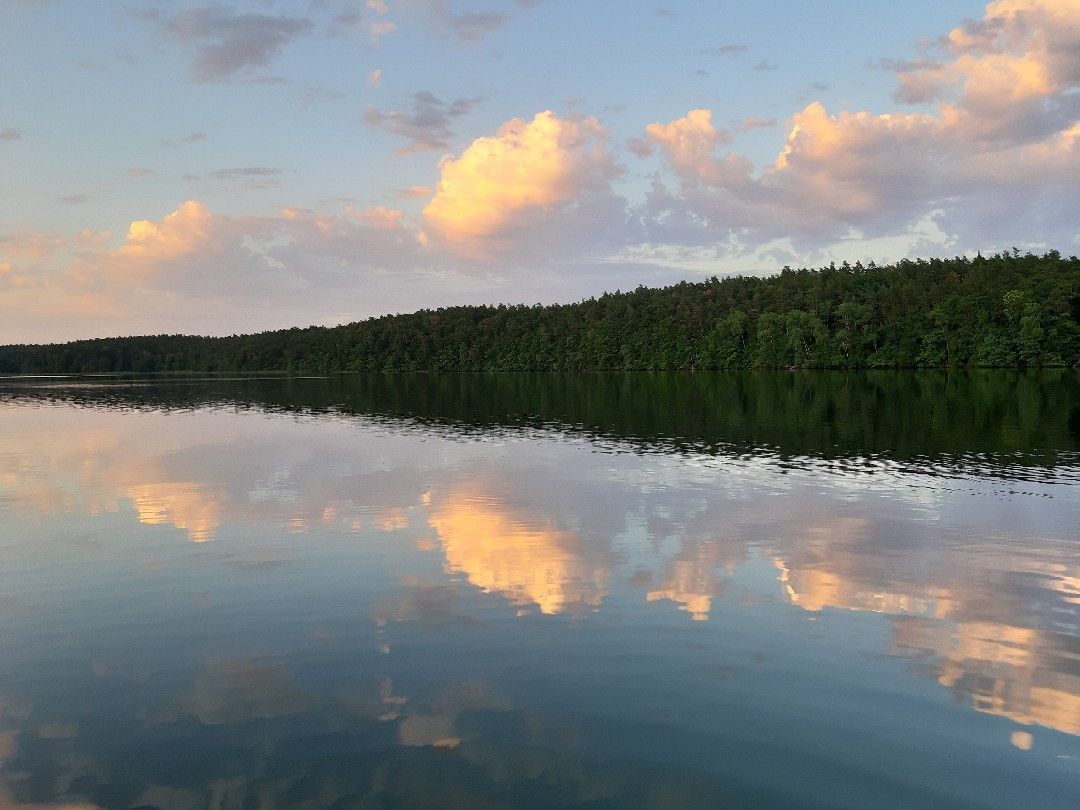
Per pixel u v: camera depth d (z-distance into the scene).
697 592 15.53
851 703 10.58
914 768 8.96
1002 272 139.25
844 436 43.94
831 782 8.67
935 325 135.50
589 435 47.41
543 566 17.56
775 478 29.98
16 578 17.14
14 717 10.45
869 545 19.39
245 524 22.62
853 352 144.88
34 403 89.38
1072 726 9.95
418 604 14.91
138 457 39.19
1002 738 9.63
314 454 39.75
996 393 74.12
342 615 14.32
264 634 13.40
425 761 9.13
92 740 9.79
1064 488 27.28
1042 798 8.38
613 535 20.61
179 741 9.71
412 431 52.03
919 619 13.92
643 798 8.37
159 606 15.05
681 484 28.83
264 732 9.90
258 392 116.75
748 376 135.62
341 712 10.41
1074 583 16.14
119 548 19.88
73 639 13.34
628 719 10.13
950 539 20.02
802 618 13.97
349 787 8.62
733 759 9.14
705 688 11.04
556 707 10.48
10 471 34.34
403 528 21.78
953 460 34.19
